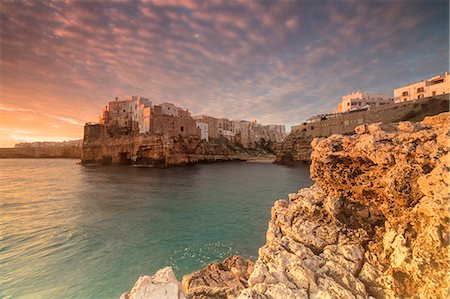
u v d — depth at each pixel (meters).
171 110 81.00
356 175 6.75
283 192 30.67
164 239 14.27
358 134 7.11
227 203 24.31
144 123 72.25
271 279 5.41
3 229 15.81
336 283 5.12
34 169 67.88
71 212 20.61
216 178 45.31
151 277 5.98
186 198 26.88
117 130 80.00
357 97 75.56
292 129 80.19
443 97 45.84
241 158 113.81
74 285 9.34
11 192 30.44
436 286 4.17
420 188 4.94
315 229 6.80
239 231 15.76
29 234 14.91
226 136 125.94
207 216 19.42
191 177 46.91
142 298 5.05
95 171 58.84
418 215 4.94
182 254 12.24
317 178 7.81
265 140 147.25
